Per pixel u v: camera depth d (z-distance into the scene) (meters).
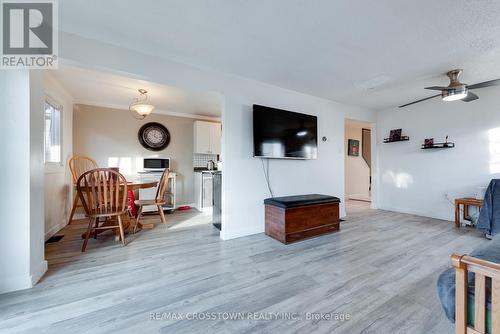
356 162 6.66
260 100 3.10
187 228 3.34
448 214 3.77
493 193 2.83
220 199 3.16
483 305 0.83
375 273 1.92
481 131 3.40
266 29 1.90
